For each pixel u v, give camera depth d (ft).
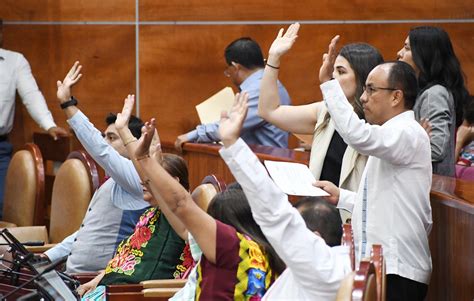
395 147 22.00
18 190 39.50
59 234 35.96
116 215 31.01
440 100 27.91
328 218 19.44
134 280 26.73
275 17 49.34
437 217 24.50
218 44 49.88
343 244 17.53
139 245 27.25
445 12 48.06
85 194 35.35
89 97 50.67
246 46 39.52
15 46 50.80
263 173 16.62
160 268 26.76
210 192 25.96
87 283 28.76
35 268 20.68
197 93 50.21
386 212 22.74
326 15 48.88
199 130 39.29
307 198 20.12
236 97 16.97
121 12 50.37
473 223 21.83
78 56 50.62
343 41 48.88
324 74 26.68
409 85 22.88
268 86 28.40
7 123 47.65
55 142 46.85
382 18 48.55
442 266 24.39
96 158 30.01
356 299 14.07
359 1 48.65
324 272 16.49
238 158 16.56
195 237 19.13
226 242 19.10
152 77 50.39
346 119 21.98
